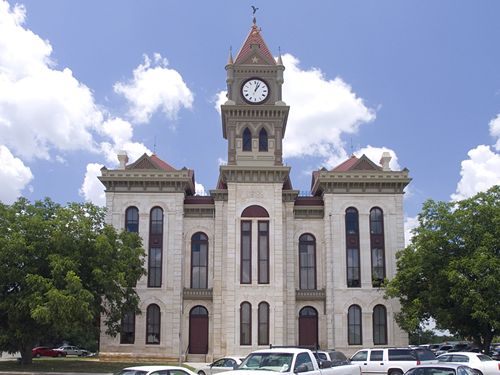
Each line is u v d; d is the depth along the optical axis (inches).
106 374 1665.8
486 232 1932.8
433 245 1983.3
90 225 1958.7
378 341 2333.9
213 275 2406.5
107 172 2434.8
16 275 1786.4
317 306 2396.7
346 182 2439.7
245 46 2625.5
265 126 2519.7
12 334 1809.8
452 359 1353.3
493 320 1819.6
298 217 2482.8
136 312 2116.1
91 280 1913.1
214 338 2319.1
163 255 2393.0
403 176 2447.1
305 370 799.7
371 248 2411.4
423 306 1989.4
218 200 2458.2
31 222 1867.6
